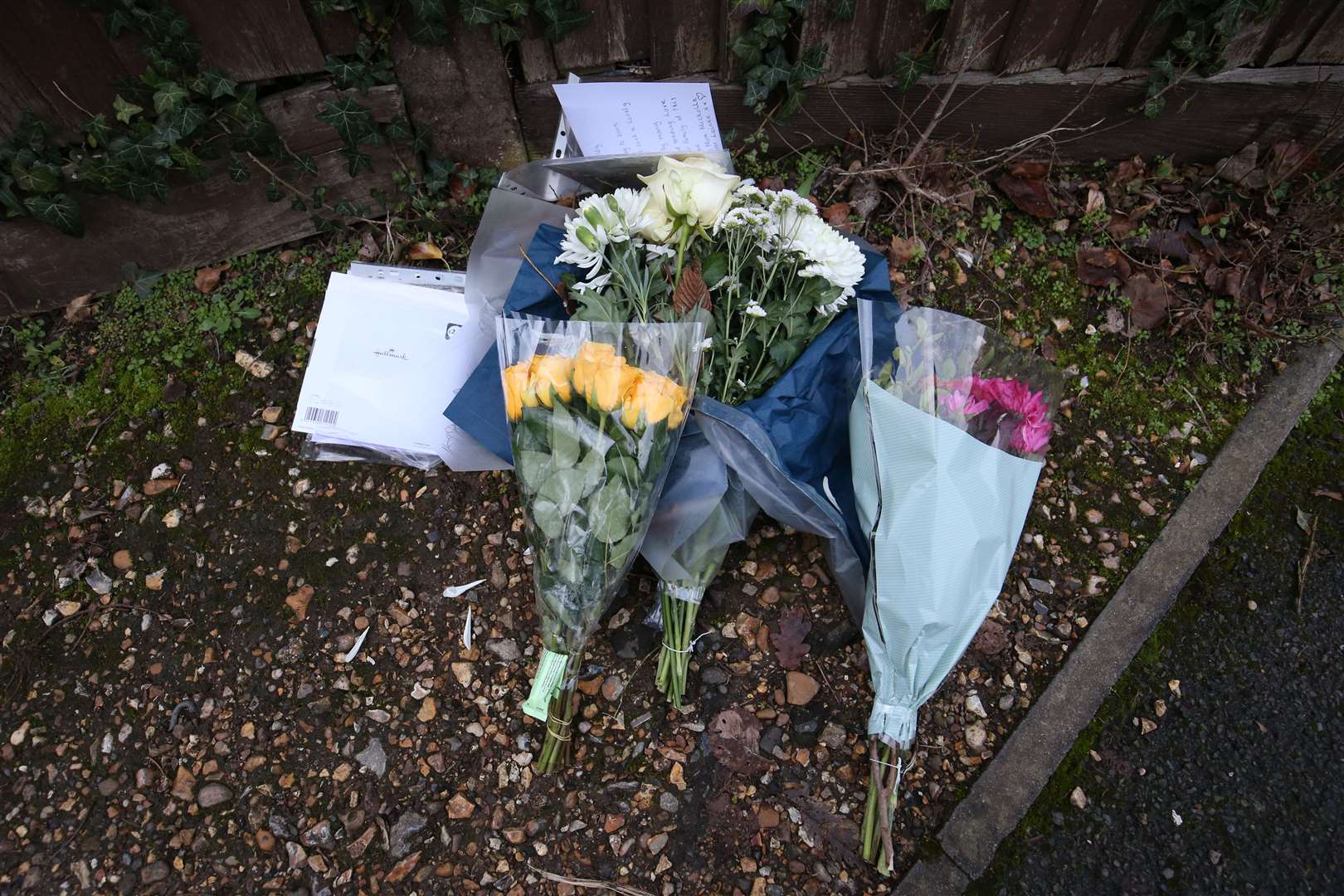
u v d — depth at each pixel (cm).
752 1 148
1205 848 134
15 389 160
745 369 141
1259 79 163
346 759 135
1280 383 165
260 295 167
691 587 135
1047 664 145
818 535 137
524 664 142
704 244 143
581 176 163
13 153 139
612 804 133
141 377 160
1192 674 144
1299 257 169
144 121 144
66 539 149
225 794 133
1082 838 134
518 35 151
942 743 140
